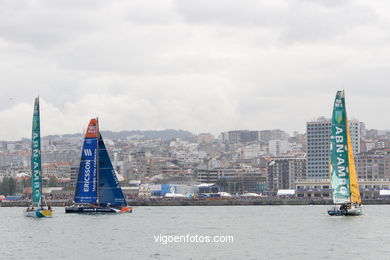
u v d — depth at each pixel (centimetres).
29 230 19188
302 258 13412
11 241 16475
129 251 14475
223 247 15088
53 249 14950
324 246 15262
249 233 18600
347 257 13538
